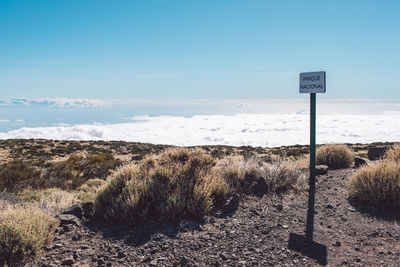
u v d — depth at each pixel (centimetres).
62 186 1382
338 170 1075
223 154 3447
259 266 429
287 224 593
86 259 458
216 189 740
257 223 598
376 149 1207
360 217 616
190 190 682
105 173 1794
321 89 745
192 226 586
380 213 630
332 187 850
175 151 1069
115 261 451
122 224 607
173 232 557
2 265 428
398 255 451
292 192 821
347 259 446
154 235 543
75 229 581
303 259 448
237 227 579
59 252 479
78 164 1983
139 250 487
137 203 632
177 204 627
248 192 822
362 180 718
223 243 507
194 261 446
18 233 468
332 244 500
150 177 761
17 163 1600
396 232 534
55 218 614
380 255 455
